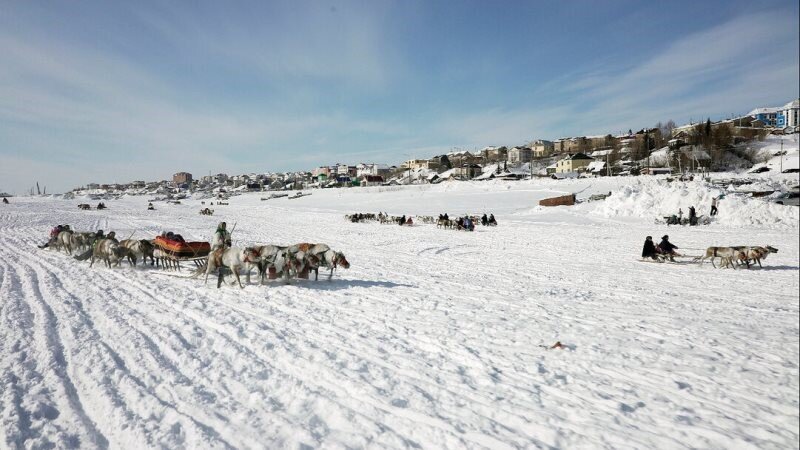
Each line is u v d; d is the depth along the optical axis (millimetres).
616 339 7281
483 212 47250
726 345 6926
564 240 24094
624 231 27703
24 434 4613
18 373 6039
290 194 109625
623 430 4488
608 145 141250
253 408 5090
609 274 14281
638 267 15766
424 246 22484
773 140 94188
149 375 5934
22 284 12164
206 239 25906
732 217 29688
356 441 4402
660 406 4969
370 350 6820
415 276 13812
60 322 8367
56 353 6754
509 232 29203
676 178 59562
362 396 5309
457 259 17984
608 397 5211
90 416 5004
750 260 16594
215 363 6344
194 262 15914
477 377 5836
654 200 35156
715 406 4930
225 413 4969
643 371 5938
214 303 9938
